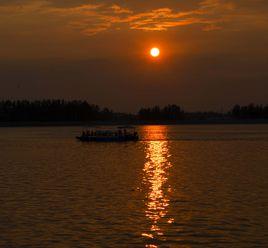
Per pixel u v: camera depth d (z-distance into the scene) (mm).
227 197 62781
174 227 47000
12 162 117312
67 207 56344
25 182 78062
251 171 93312
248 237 43406
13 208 55750
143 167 103875
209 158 126125
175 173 91188
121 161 119562
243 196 63375
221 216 51375
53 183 76812
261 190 68375
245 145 185750
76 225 47812
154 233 44938
